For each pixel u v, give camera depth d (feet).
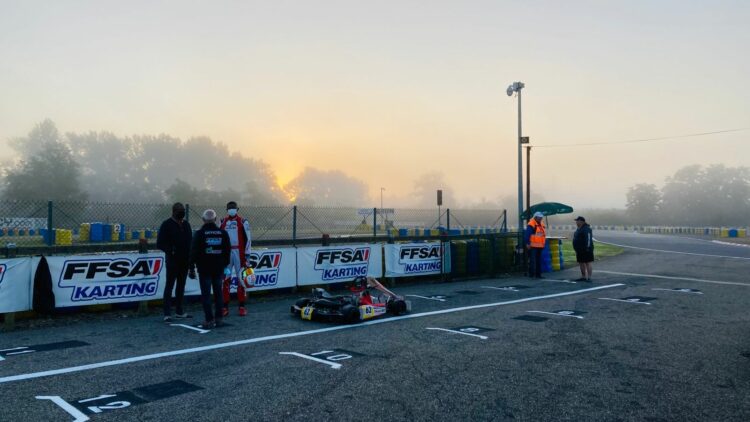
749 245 114.32
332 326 26.84
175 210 28.89
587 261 49.11
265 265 37.47
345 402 15.01
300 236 90.89
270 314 30.78
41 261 27.81
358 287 31.60
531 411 14.38
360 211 72.59
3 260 26.48
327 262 41.34
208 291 26.61
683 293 40.14
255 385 16.62
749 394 15.94
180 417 13.74
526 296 38.58
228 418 13.67
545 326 26.78
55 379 17.25
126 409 14.34
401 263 46.29
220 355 20.58
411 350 21.48
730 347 22.16
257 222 153.07
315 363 19.34
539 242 51.90
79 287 29.12
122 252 30.66
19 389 16.16
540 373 18.12
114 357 20.24
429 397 15.51
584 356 20.53
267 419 13.62
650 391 16.19
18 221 80.12
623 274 55.42
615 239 149.28
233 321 28.43
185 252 28.99
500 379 17.38
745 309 32.48
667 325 27.09
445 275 49.37
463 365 19.11
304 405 14.74
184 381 17.06
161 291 32.01
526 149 84.58
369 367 18.81
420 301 35.96
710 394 15.92
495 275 53.67
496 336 24.29
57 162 216.74
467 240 53.11
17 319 27.86
